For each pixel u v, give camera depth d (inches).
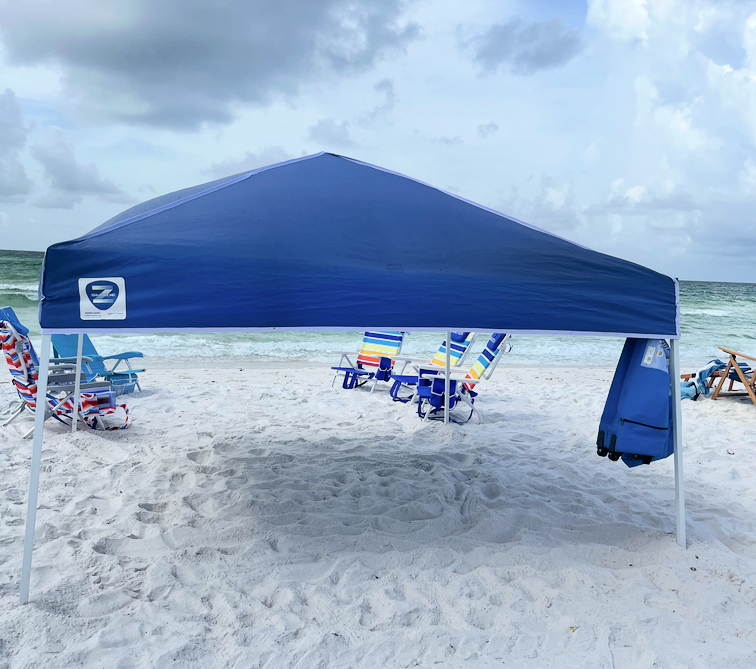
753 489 198.2
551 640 106.2
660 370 147.6
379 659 99.3
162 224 124.9
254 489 179.6
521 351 650.2
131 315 109.9
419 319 122.0
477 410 298.5
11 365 228.5
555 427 277.6
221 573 127.0
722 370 362.3
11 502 163.2
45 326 107.5
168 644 99.9
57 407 236.2
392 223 142.4
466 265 132.0
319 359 537.0
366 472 200.5
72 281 108.3
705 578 131.7
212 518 157.9
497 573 130.8
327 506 169.0
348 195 153.5
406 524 156.7
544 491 188.9
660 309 140.0
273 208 140.2
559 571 133.3
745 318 1159.6
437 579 127.9
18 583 118.5
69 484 179.6
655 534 155.0
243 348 596.7
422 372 300.7
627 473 213.6
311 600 117.8
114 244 112.7
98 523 150.9
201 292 113.4
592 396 354.6
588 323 133.0
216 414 284.0
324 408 305.7
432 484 191.2
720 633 110.0
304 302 117.8
